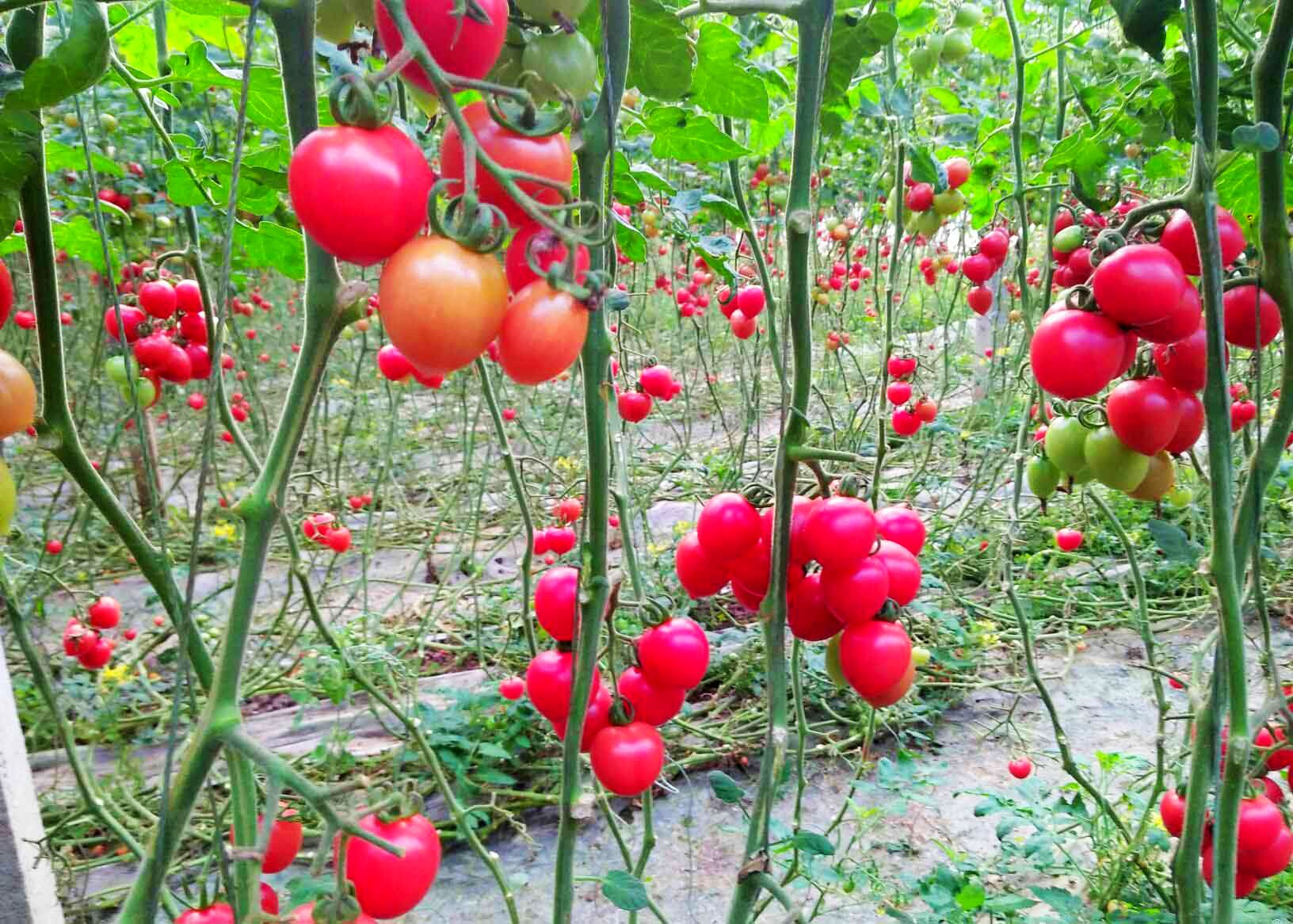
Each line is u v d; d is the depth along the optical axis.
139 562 0.93
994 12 3.45
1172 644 3.51
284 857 0.96
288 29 0.61
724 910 2.22
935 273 4.85
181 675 0.58
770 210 4.24
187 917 0.84
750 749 2.88
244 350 4.47
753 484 1.09
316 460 5.59
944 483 4.82
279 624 3.20
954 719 3.07
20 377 0.67
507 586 3.92
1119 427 1.08
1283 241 0.93
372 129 0.56
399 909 0.76
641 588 1.08
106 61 0.73
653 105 1.36
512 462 1.89
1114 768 2.55
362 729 2.91
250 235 1.62
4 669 1.48
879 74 2.96
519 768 2.76
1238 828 1.15
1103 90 2.48
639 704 1.04
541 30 0.73
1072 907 1.78
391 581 3.85
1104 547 4.16
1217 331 0.87
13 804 1.40
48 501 4.87
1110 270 0.94
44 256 0.82
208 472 0.55
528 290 0.60
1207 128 0.86
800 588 1.08
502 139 0.61
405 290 0.55
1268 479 1.00
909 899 1.99
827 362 6.26
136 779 2.42
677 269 6.52
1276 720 1.30
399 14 0.52
